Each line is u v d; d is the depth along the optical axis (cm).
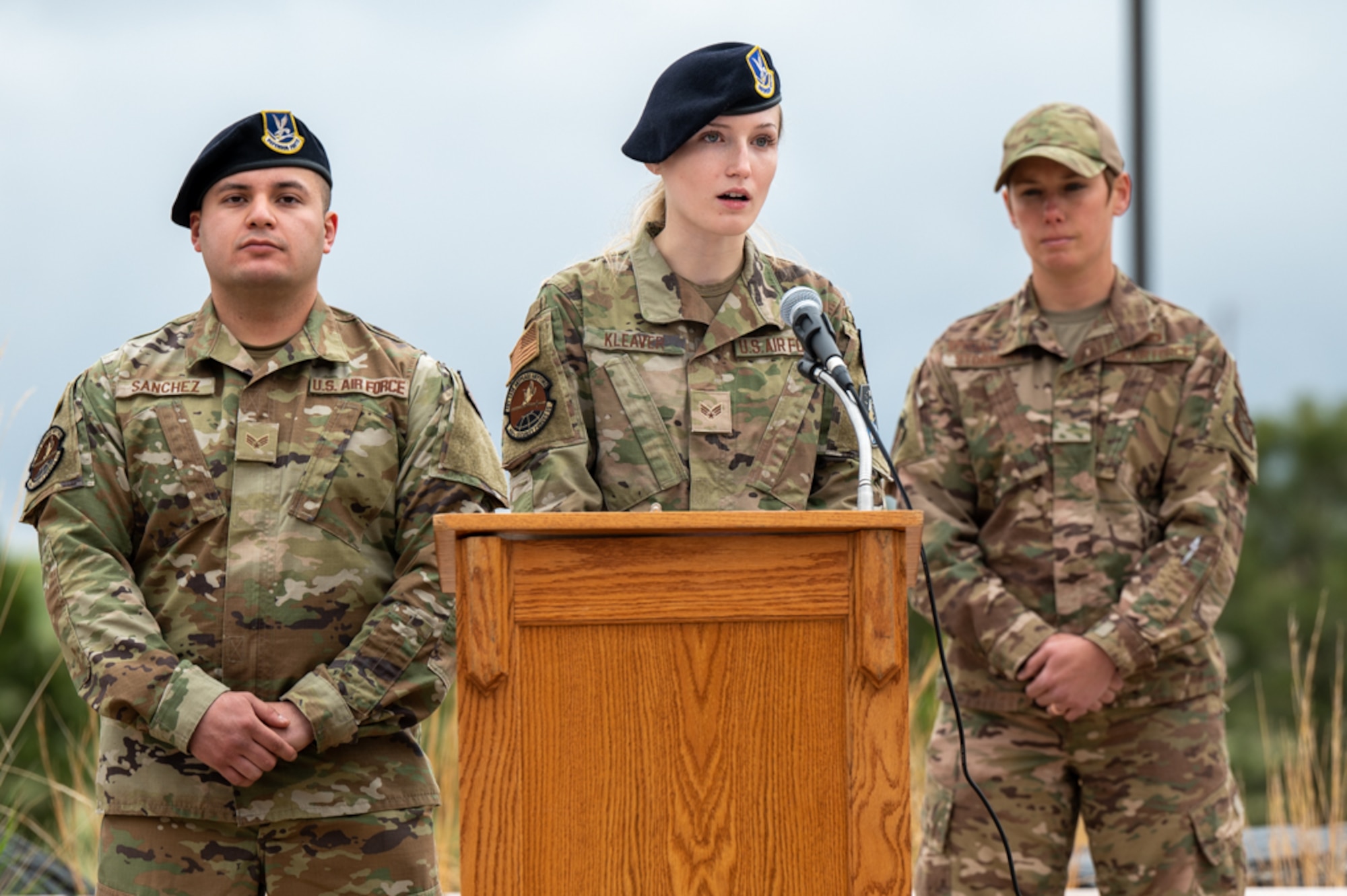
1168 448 1007
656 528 562
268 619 772
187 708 727
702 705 582
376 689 759
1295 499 3025
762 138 785
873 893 578
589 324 800
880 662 580
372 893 764
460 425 820
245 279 795
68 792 1212
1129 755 975
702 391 790
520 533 573
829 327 709
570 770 574
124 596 761
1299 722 1416
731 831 580
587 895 571
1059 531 998
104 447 787
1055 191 1027
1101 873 992
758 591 585
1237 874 976
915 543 639
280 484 787
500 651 568
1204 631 963
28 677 1533
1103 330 1026
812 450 796
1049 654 955
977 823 992
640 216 838
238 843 756
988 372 1039
